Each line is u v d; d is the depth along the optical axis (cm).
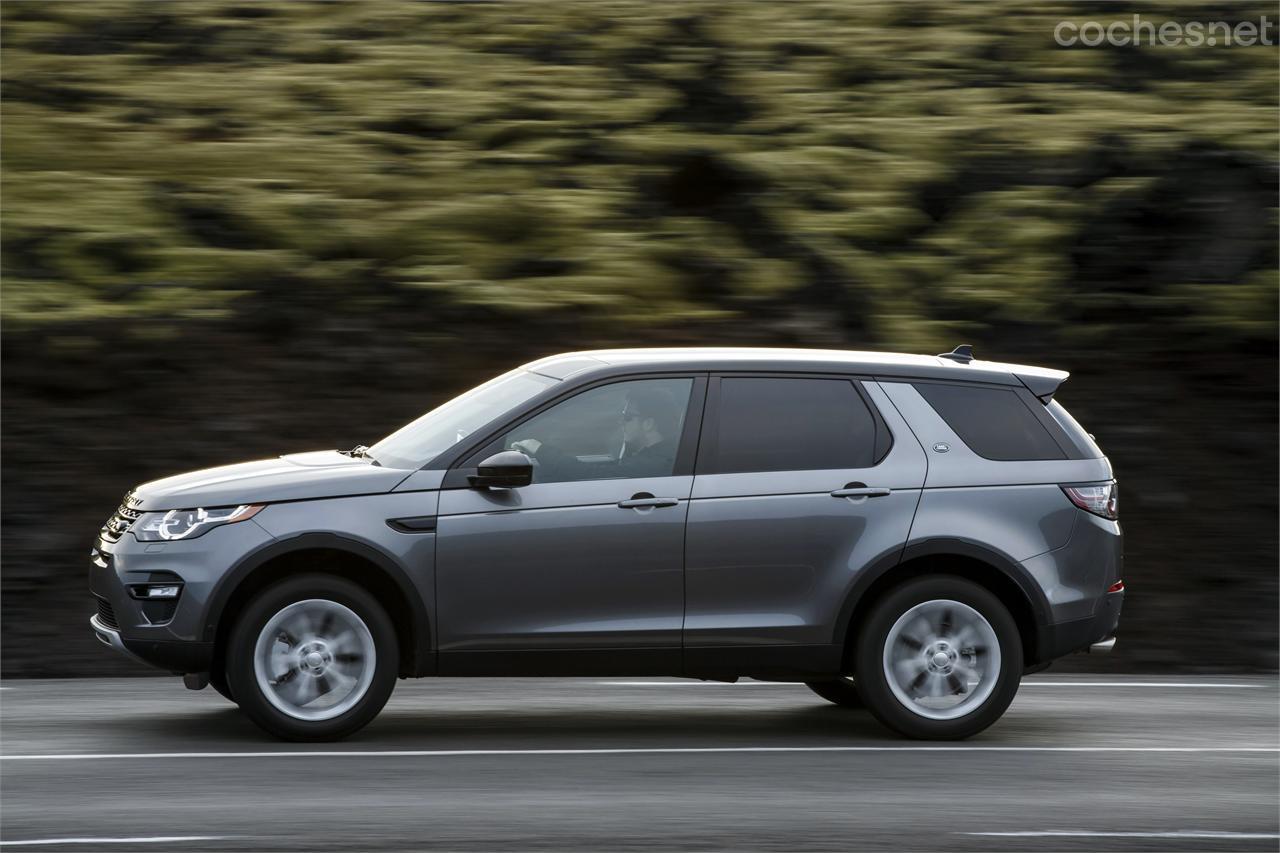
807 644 2364
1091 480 2481
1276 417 4222
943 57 5550
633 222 4647
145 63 5262
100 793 1964
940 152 5019
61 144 4747
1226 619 3512
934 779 2120
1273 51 5666
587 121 5025
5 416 3819
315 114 5016
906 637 2391
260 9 5631
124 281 4275
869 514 2383
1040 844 1783
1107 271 4666
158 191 4566
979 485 2428
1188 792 2069
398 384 4075
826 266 4572
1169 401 4272
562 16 5616
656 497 2330
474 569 2286
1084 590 2453
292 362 4106
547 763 2189
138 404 3919
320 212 4525
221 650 2294
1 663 3081
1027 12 5922
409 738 2375
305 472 2331
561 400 2372
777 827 1833
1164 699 2844
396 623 2345
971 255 4694
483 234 4541
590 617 2316
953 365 2514
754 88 5288
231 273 4322
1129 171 4912
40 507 3566
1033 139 5056
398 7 5662
